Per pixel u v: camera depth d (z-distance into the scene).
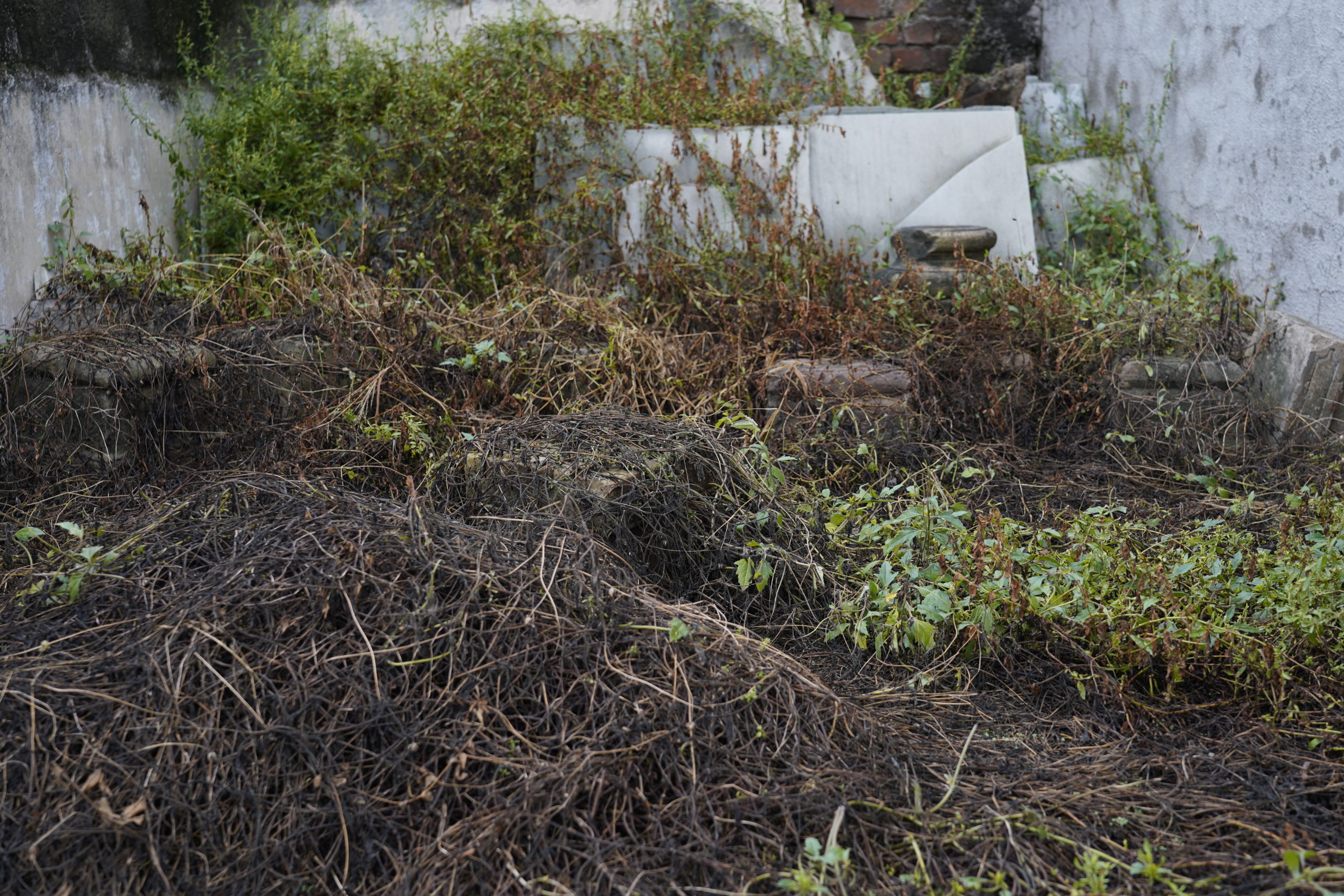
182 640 2.00
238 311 4.01
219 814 1.78
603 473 2.74
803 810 1.85
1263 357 3.96
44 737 1.84
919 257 4.61
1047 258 5.12
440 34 5.32
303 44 5.19
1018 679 2.47
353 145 4.89
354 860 1.78
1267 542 3.02
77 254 3.84
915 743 2.18
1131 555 2.73
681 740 1.94
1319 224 3.88
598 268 4.85
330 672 1.98
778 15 5.46
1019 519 3.31
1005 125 4.93
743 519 2.83
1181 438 3.83
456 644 2.04
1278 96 4.12
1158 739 2.24
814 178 4.88
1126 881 1.76
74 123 3.96
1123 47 5.42
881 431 3.79
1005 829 1.86
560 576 2.29
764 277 4.57
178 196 4.71
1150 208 5.14
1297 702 2.33
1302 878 1.67
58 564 2.54
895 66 6.14
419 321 3.86
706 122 5.03
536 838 1.75
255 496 2.65
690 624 2.25
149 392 3.39
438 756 1.91
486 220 4.77
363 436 3.38
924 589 2.53
